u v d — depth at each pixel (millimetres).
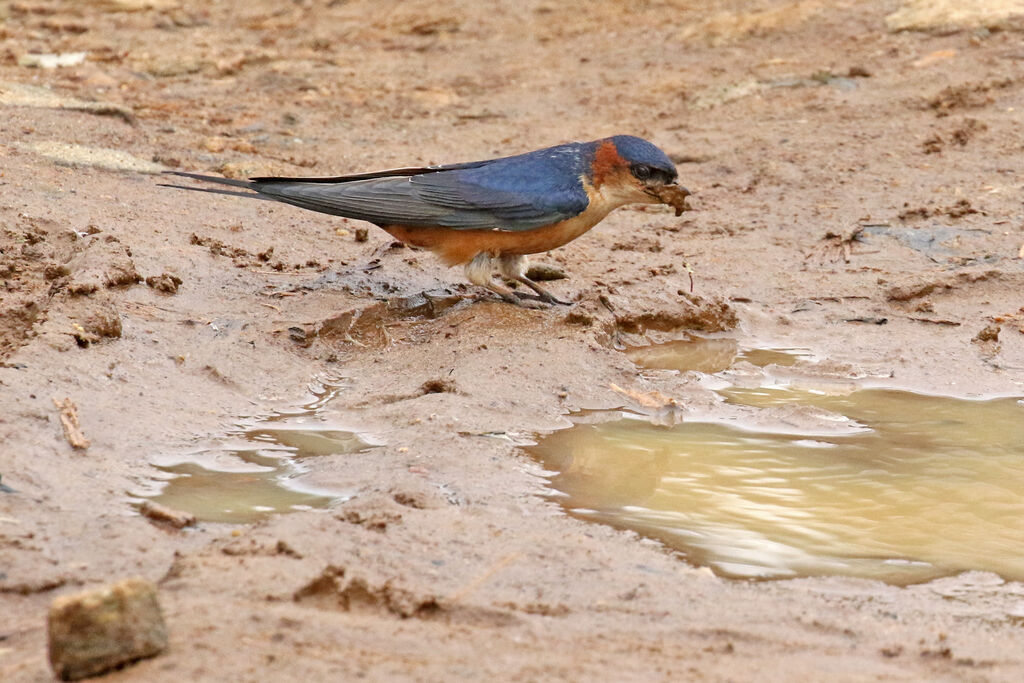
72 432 9242
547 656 6238
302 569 7004
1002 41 22500
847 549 8156
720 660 6352
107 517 7945
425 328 12328
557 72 23969
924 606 7316
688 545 8117
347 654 6027
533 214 11992
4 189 14336
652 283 13984
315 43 26125
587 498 8875
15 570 6977
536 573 7367
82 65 23016
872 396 11703
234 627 6180
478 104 22031
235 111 20719
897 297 14086
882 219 16312
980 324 13539
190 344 11359
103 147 16938
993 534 8484
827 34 24172
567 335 12070
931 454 10086
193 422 9961
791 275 14758
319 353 11719
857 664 6438
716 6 27781
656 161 12031
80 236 13062
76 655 5582
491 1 29000
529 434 10172
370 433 9992
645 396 11109
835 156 18594
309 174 17125
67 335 10766
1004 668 6461
